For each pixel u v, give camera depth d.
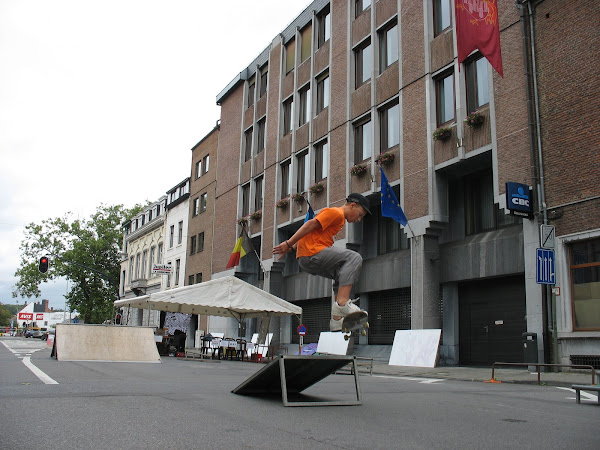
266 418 4.53
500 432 4.25
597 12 13.30
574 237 13.13
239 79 32.56
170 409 4.86
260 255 28.03
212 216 35.00
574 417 5.30
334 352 17.17
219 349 20.06
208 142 37.03
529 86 14.55
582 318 13.00
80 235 56.88
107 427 3.95
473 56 16.80
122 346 14.58
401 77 19.19
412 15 19.12
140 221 51.22
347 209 5.05
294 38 27.86
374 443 3.67
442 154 17.17
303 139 25.55
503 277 15.99
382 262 20.33
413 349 16.16
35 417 4.29
